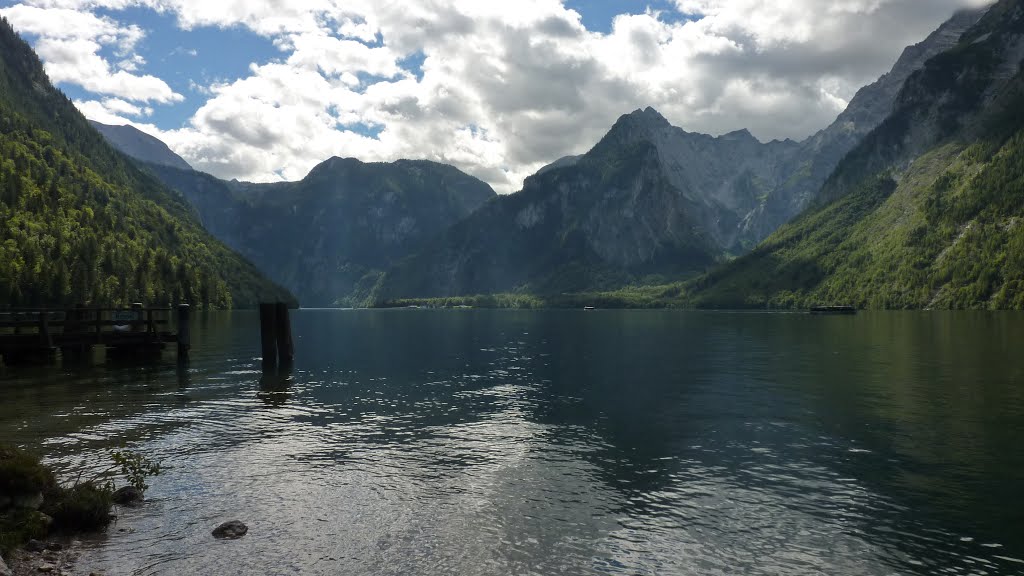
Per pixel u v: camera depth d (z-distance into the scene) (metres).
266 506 17.39
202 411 30.81
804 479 20.12
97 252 179.00
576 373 47.03
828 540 15.32
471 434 26.19
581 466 21.52
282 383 40.66
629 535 15.56
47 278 149.12
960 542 15.22
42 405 32.03
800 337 90.62
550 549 14.69
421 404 33.22
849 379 43.03
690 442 24.92
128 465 19.09
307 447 23.86
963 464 21.72
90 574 13.16
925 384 40.09
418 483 19.53
